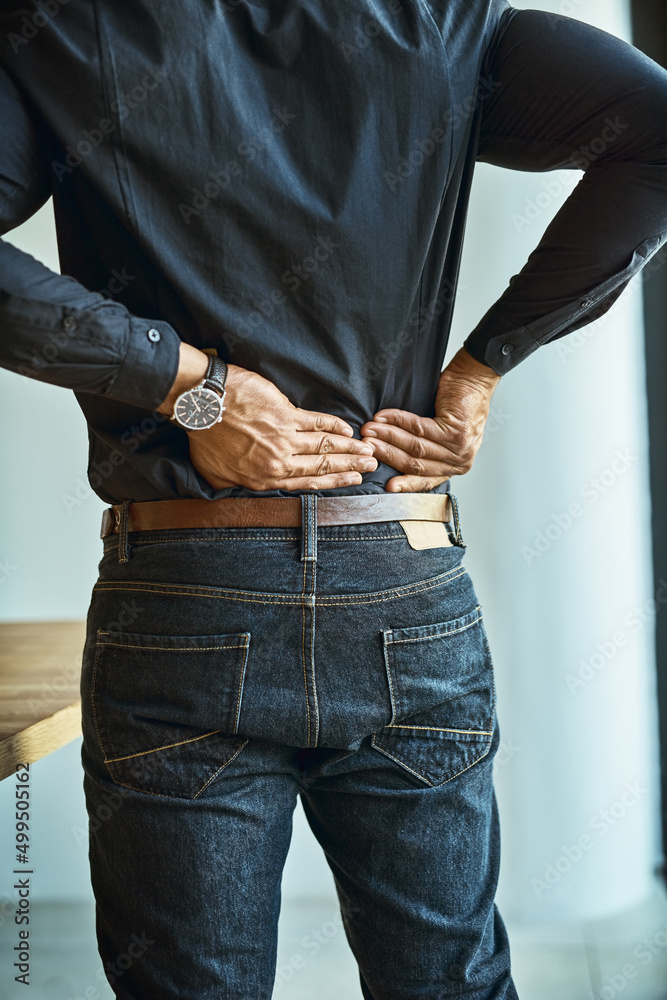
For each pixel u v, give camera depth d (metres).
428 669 0.83
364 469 0.84
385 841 0.86
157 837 0.79
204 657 0.78
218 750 0.79
